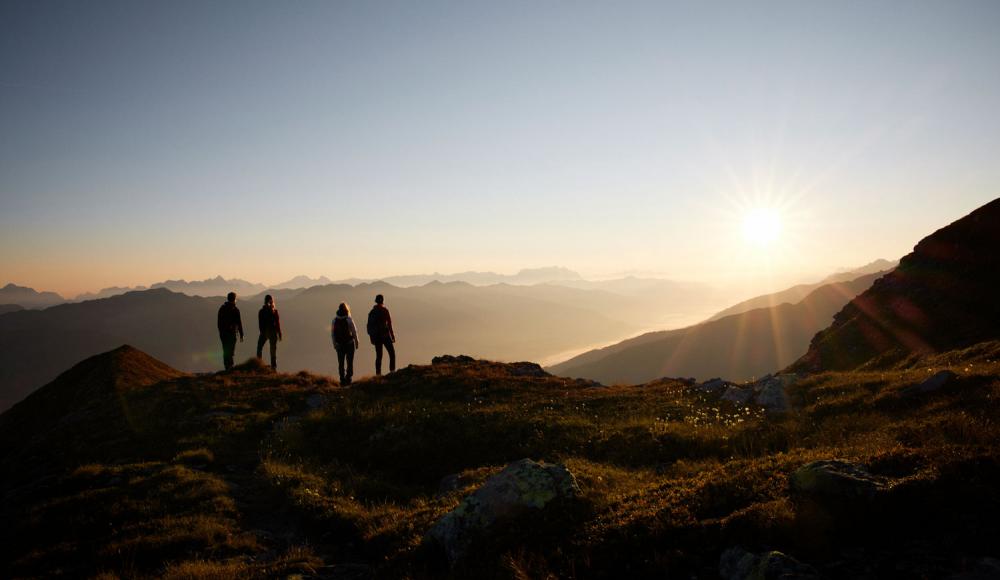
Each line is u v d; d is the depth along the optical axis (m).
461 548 9.12
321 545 11.74
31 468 18.80
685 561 7.19
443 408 22.27
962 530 6.50
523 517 9.47
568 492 10.11
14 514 14.09
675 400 22.19
